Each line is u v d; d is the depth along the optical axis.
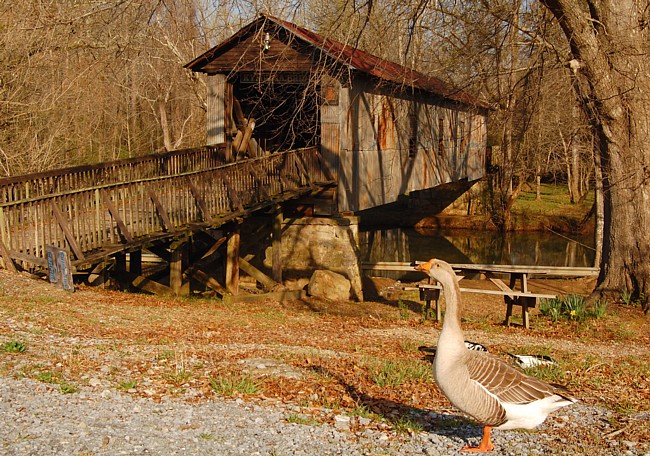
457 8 23.64
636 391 9.87
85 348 9.91
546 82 21.03
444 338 6.21
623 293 17.22
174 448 6.24
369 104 25.16
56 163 29.25
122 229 15.61
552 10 15.68
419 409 8.22
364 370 10.09
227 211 19.16
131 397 7.74
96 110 37.41
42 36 24.70
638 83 16.09
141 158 18.80
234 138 23.58
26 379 8.02
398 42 29.84
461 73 25.83
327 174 23.38
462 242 38.88
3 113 25.86
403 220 44.66
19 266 15.41
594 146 18.45
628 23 16.05
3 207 14.75
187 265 20.55
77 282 17.03
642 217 16.94
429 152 32.69
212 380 8.64
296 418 7.38
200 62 23.20
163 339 11.40
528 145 28.36
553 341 14.59
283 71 22.19
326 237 23.69
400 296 24.19
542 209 44.41
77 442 6.17
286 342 12.49
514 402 5.95
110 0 23.02
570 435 7.38
